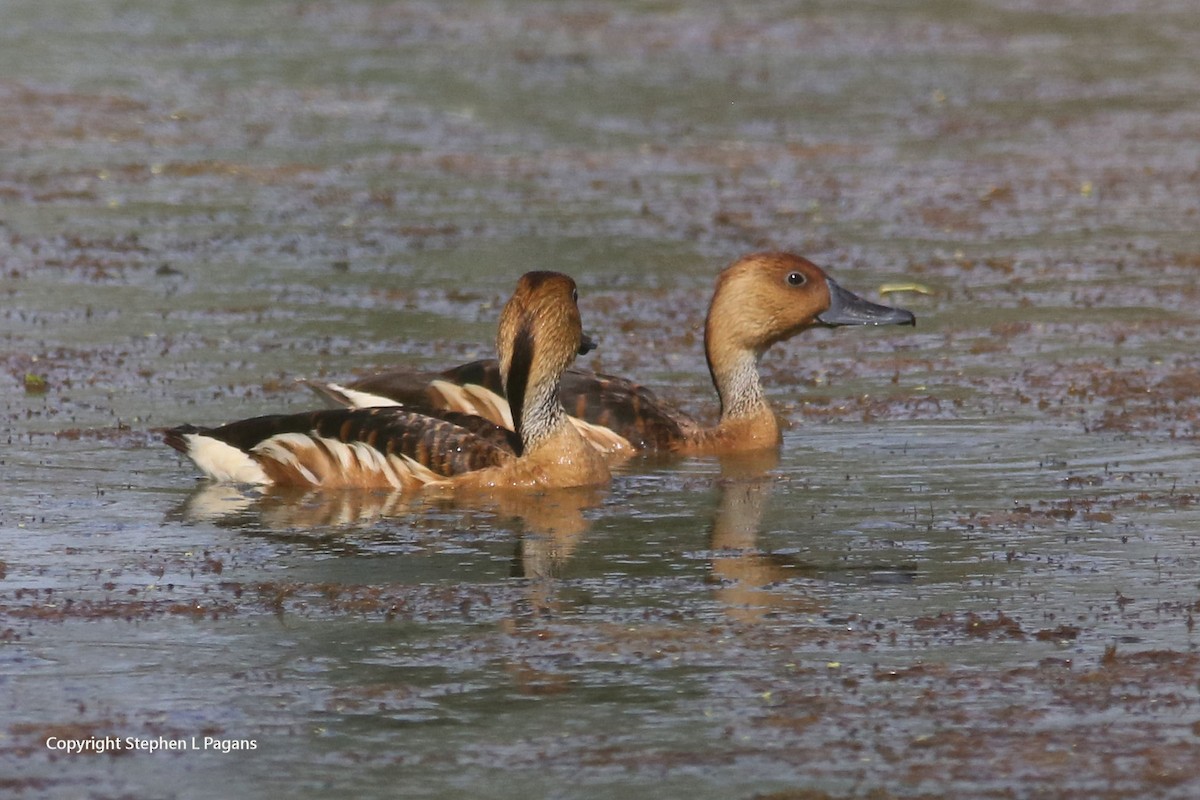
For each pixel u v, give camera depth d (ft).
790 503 46.21
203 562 40.68
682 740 30.96
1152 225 88.33
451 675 33.78
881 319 53.88
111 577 39.42
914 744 30.63
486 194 96.12
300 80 132.46
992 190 97.66
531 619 36.78
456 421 49.80
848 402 57.72
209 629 36.19
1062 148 110.52
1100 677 33.32
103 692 32.99
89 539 42.42
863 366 62.80
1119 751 30.25
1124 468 48.96
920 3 175.52
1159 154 108.27
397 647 35.19
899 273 77.87
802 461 50.98
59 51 142.61
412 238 84.84
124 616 36.88
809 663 34.24
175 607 37.37
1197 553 40.98
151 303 71.05
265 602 37.83
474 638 35.65
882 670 33.81
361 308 70.79
